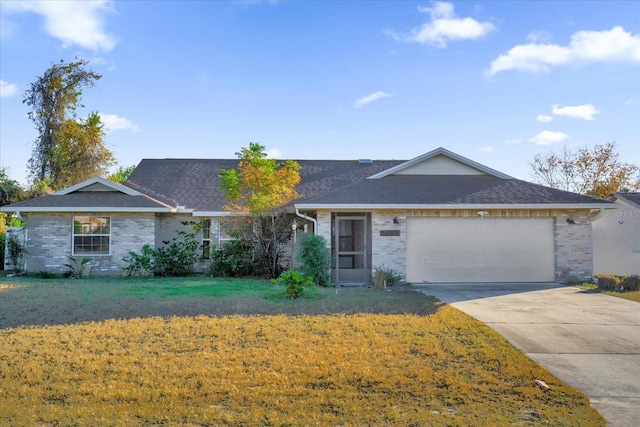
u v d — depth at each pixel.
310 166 24.27
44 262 18.55
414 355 7.53
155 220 19.19
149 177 22.58
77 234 18.66
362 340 8.30
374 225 16.48
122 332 8.78
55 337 8.45
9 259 19.80
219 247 19.62
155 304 11.58
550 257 16.77
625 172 35.97
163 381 6.33
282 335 8.62
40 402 5.66
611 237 19.44
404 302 12.05
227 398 5.81
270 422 5.15
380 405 5.62
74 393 5.94
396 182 18.00
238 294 13.29
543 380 6.49
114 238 18.72
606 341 8.47
